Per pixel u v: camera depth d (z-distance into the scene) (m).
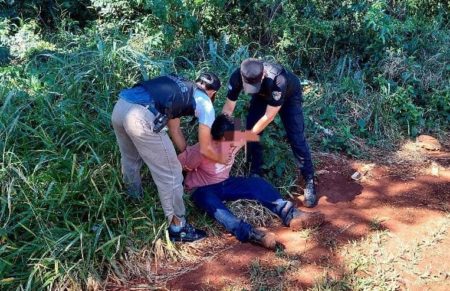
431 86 5.75
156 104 3.32
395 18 6.42
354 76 5.76
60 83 4.54
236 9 6.05
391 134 5.23
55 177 3.70
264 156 4.40
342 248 3.67
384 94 5.44
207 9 5.98
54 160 3.81
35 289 3.20
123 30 6.21
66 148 3.97
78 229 3.42
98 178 3.80
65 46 5.53
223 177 3.98
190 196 3.96
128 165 3.73
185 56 5.73
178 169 3.53
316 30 5.77
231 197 4.00
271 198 3.96
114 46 4.76
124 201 3.82
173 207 3.62
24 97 4.27
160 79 3.43
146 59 4.76
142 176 4.03
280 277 3.42
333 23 5.84
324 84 5.63
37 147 3.96
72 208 3.63
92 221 3.63
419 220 4.00
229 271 3.49
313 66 6.05
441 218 4.02
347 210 4.12
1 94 4.32
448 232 3.86
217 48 5.83
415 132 5.29
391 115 5.34
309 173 4.18
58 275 3.24
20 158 3.77
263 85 3.63
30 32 5.89
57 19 6.64
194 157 3.88
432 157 4.95
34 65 5.11
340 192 4.38
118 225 3.66
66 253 3.38
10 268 3.26
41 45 5.63
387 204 4.20
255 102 4.01
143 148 3.38
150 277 3.45
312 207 4.17
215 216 3.79
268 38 6.14
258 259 3.58
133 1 6.21
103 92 4.45
